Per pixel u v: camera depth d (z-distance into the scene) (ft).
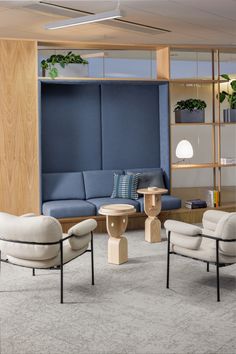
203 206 22.49
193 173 32.73
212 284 13.69
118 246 15.71
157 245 18.47
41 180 20.85
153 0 18.13
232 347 9.61
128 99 23.18
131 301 12.32
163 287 13.44
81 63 21.98
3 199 20.21
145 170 23.17
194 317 11.21
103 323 10.90
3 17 20.47
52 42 20.57
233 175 33.40
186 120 22.99
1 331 10.48
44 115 21.91
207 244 13.07
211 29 23.53
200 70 36.63
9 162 20.21
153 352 9.40
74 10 19.54
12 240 12.21
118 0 18.13
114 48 22.22
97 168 22.89
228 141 32.81
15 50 20.03
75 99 22.40
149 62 36.58
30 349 9.57
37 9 19.15
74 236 12.60
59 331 10.46
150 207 19.10
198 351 9.43
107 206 16.26
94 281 14.01
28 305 12.08
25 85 20.25
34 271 14.80
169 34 24.61
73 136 22.44
